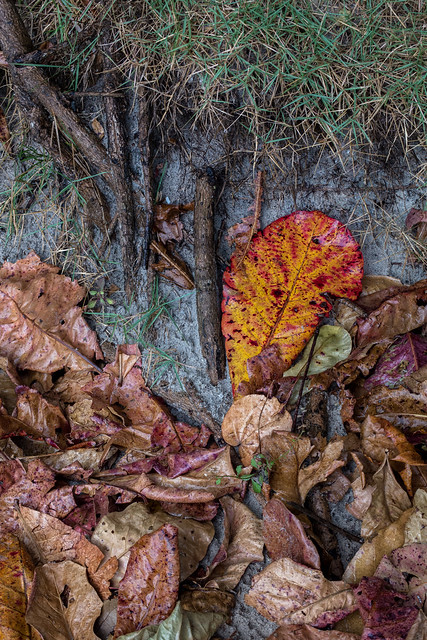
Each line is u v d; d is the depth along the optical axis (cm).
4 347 210
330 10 204
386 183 213
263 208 214
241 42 198
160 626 155
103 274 219
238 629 165
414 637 142
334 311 204
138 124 211
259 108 202
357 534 180
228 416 193
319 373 198
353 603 155
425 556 158
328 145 209
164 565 164
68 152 213
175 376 209
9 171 225
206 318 205
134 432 203
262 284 200
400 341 199
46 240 223
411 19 204
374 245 214
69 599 164
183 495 182
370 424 188
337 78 201
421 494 169
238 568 173
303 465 187
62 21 213
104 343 215
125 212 211
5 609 159
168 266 212
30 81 202
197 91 206
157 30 202
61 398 212
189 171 213
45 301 213
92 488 188
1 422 195
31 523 177
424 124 207
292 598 161
